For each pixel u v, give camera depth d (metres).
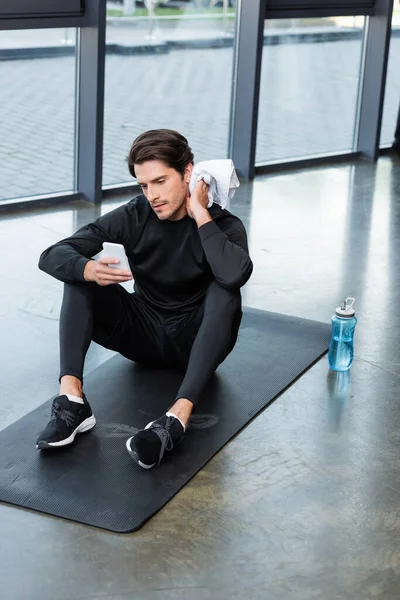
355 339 3.62
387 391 3.19
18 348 3.43
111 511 2.41
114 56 5.33
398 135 7.04
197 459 2.68
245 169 6.09
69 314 2.79
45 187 5.32
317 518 2.43
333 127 6.65
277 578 2.18
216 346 2.73
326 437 2.86
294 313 3.88
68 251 2.82
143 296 3.09
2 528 2.34
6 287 4.01
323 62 6.39
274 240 4.87
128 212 2.95
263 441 2.82
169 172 2.73
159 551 2.27
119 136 5.54
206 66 5.80
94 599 2.09
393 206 5.64
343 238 4.96
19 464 2.62
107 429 2.84
